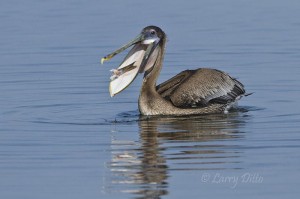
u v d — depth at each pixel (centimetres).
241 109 1727
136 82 1986
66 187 1253
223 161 1355
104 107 1766
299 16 2648
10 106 1772
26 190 1244
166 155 1393
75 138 1512
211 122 1619
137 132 1549
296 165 1328
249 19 2631
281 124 1580
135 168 1328
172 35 2447
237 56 2183
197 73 1742
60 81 1986
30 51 2302
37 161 1378
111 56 1673
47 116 1684
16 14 2798
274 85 1897
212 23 2588
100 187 1248
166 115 1684
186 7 2823
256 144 1445
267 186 1243
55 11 2831
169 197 1204
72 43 2373
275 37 2388
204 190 1229
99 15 2734
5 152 1432
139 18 2656
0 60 2220
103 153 1413
